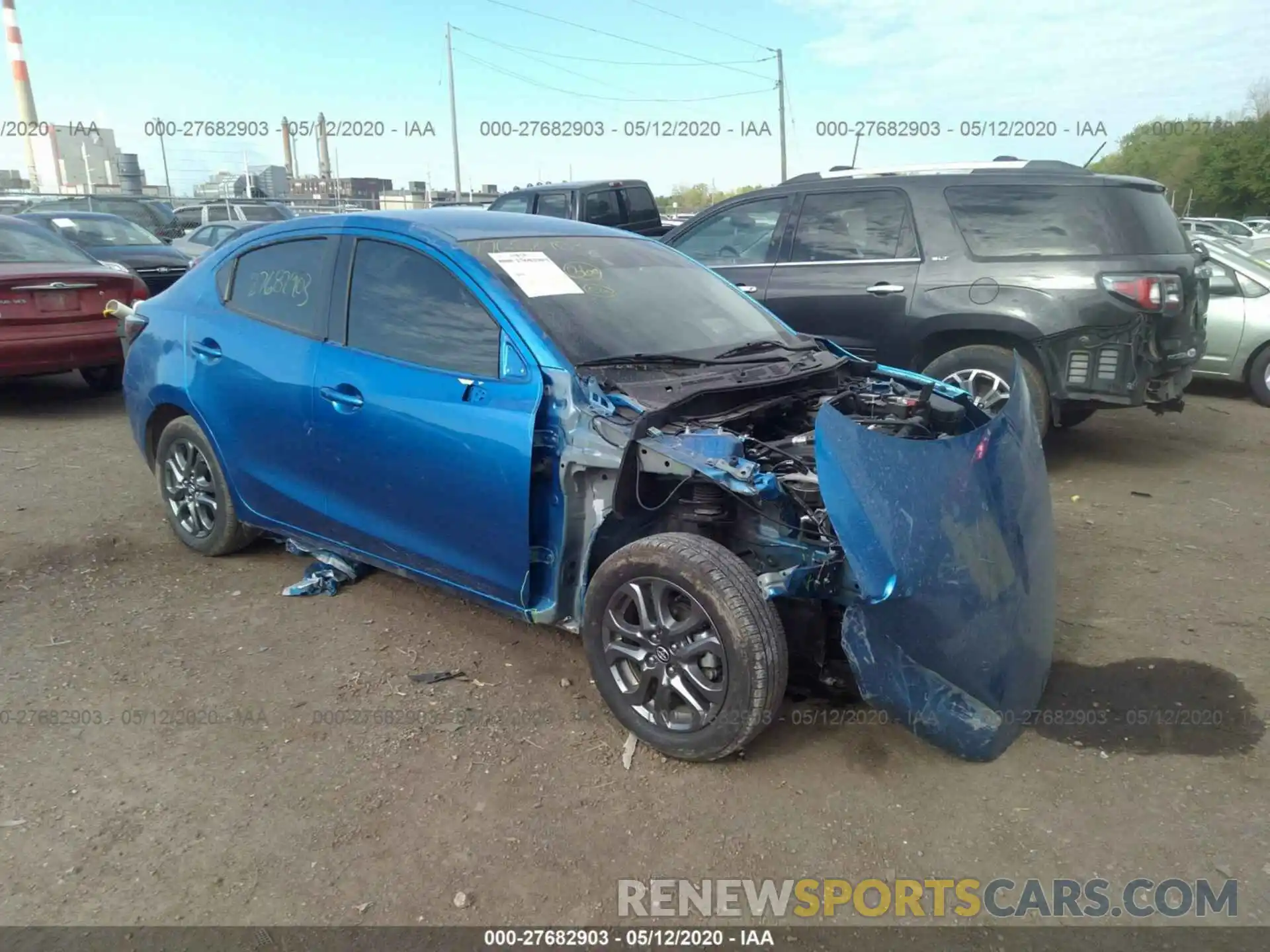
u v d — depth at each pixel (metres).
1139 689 3.69
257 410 4.29
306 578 4.58
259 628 4.18
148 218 17.98
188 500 4.89
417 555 3.83
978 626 3.04
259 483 4.41
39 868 2.70
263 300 4.43
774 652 2.99
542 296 3.68
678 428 3.26
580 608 3.45
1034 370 6.20
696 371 3.67
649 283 4.19
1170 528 5.55
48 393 9.37
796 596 3.11
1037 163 6.57
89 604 4.39
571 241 4.25
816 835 2.87
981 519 3.09
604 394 3.32
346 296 4.05
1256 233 25.14
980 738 3.09
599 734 3.39
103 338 8.22
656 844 2.83
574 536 3.39
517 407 3.37
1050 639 3.40
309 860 2.75
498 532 3.47
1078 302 5.92
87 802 2.99
